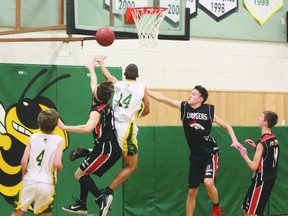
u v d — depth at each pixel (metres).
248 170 10.57
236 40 11.20
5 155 8.86
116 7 8.43
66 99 9.27
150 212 9.80
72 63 9.84
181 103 8.55
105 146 7.04
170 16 8.91
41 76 9.15
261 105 11.28
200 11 10.88
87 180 7.16
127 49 10.30
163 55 10.59
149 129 9.88
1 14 9.27
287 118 11.47
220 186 10.33
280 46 11.57
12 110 8.95
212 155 8.52
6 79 8.94
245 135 10.59
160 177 9.91
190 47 10.80
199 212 10.16
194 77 10.82
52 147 7.27
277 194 10.77
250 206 8.45
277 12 11.59
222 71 11.07
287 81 11.59
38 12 9.44
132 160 7.31
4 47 9.35
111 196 7.20
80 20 8.12
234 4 11.19
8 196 8.85
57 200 9.15
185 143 10.13
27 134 8.99
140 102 7.34
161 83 10.55
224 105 10.95
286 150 10.90
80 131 6.84
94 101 7.16
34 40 8.76
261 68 11.41
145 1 8.76
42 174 7.23
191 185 8.66
